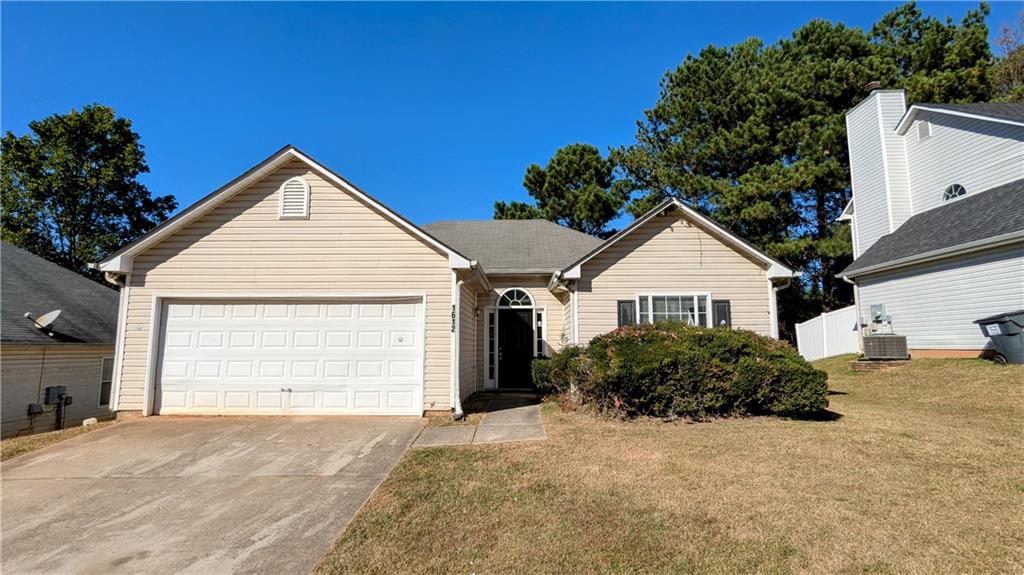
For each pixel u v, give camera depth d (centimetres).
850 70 2142
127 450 692
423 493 504
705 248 1185
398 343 924
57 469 618
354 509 477
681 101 2550
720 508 440
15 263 1537
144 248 930
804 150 2175
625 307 1169
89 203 2716
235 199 953
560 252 1478
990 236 1152
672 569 343
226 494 525
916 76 2056
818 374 805
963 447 615
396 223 945
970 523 399
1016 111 1451
